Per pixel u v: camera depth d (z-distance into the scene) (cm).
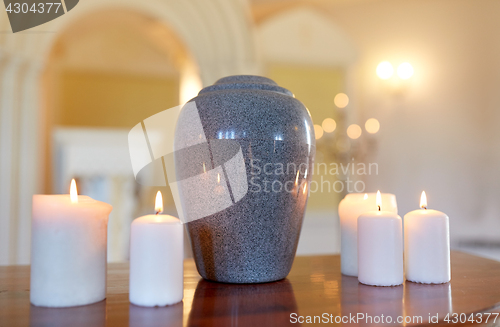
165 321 45
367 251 63
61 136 324
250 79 67
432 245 64
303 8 290
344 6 314
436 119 300
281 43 285
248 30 256
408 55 307
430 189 299
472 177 290
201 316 47
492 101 287
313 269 76
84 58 392
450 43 298
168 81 439
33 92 224
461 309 49
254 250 62
